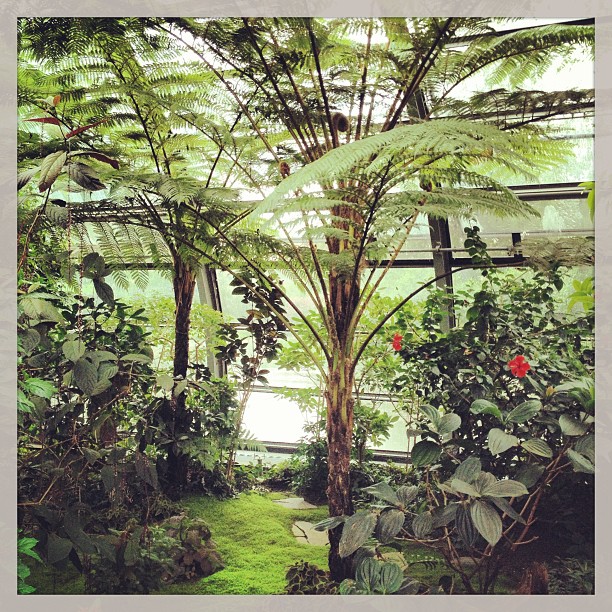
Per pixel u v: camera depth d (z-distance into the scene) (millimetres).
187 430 3980
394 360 4383
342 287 2938
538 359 3350
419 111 4082
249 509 4070
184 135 4055
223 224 3711
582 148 4078
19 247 2887
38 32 3215
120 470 2934
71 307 3674
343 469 2879
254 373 4602
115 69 3529
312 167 2148
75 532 2312
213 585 2953
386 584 2152
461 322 4656
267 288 4379
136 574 2758
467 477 2289
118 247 4078
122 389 3039
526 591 2338
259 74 3207
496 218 4367
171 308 4785
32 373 2980
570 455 2330
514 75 3402
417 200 2611
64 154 2350
